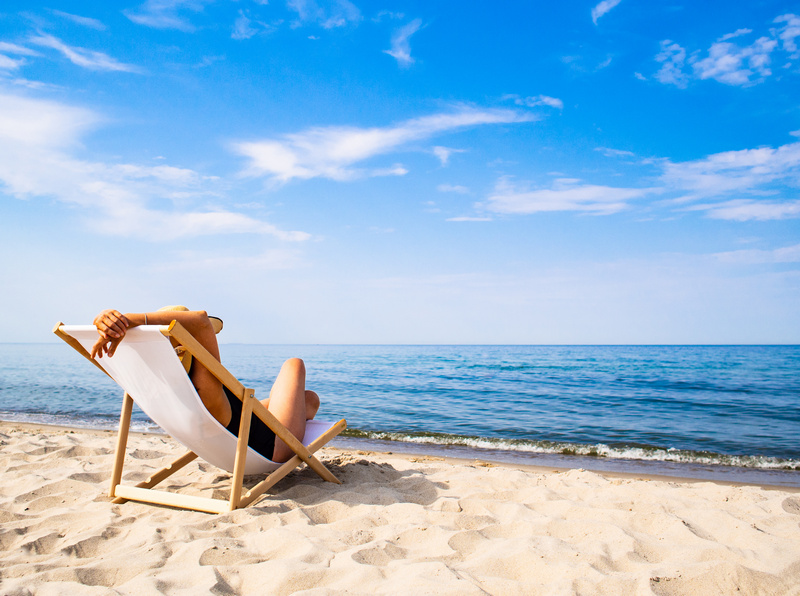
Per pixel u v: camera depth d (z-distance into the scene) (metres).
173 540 2.34
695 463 6.00
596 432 8.26
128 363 2.51
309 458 3.30
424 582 1.89
